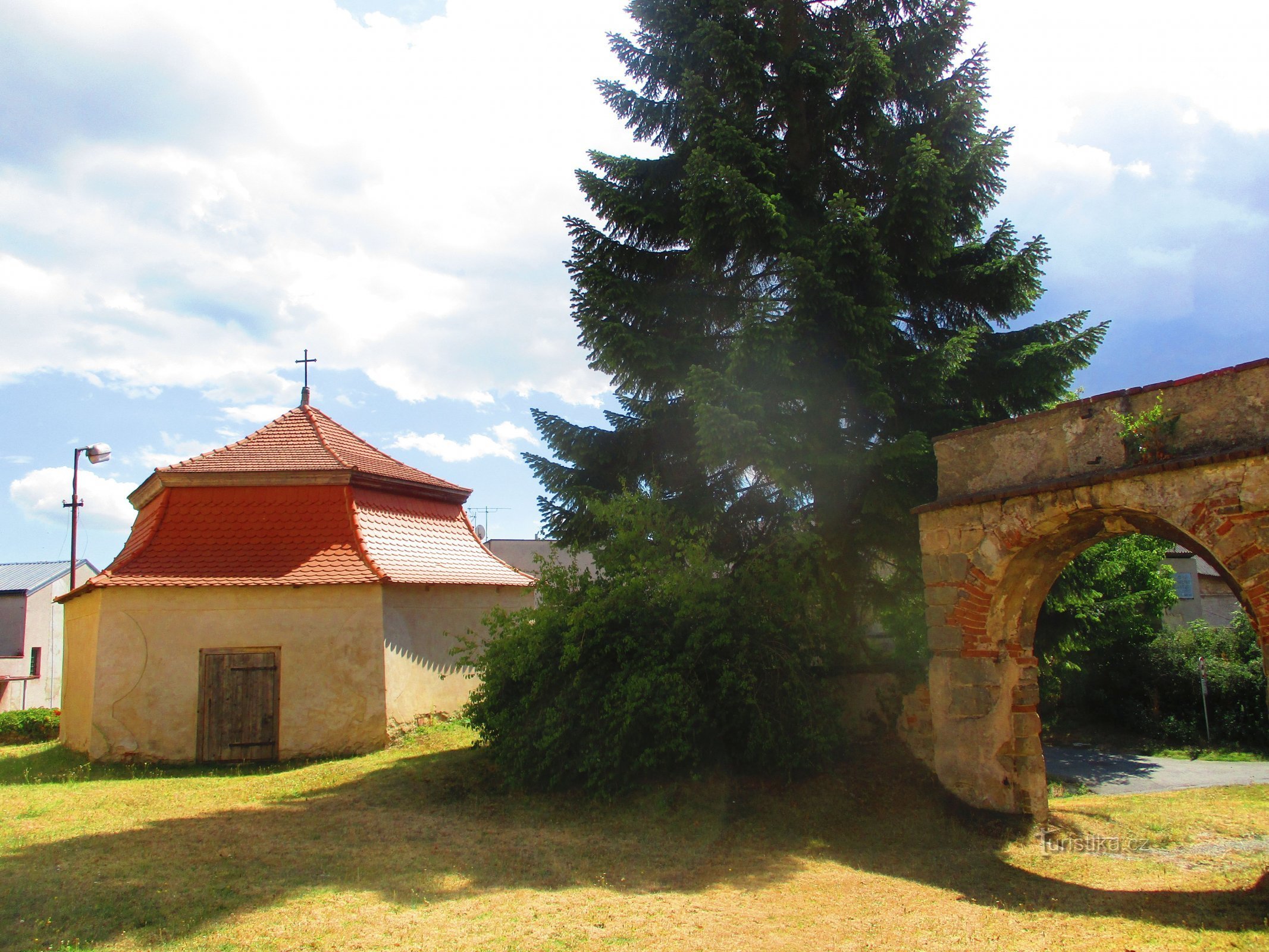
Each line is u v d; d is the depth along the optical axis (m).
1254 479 6.68
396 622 14.12
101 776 12.12
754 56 12.09
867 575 12.52
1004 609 8.85
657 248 13.18
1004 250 12.35
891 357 11.29
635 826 8.55
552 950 5.30
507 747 10.00
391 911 5.95
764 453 10.23
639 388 12.20
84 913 5.73
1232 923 5.98
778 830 8.50
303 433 16.61
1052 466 8.29
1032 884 7.00
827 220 10.77
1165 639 21.09
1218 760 17.20
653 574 10.15
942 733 9.16
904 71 12.35
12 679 29.05
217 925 5.57
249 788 10.74
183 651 13.34
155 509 14.90
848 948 5.50
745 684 9.34
